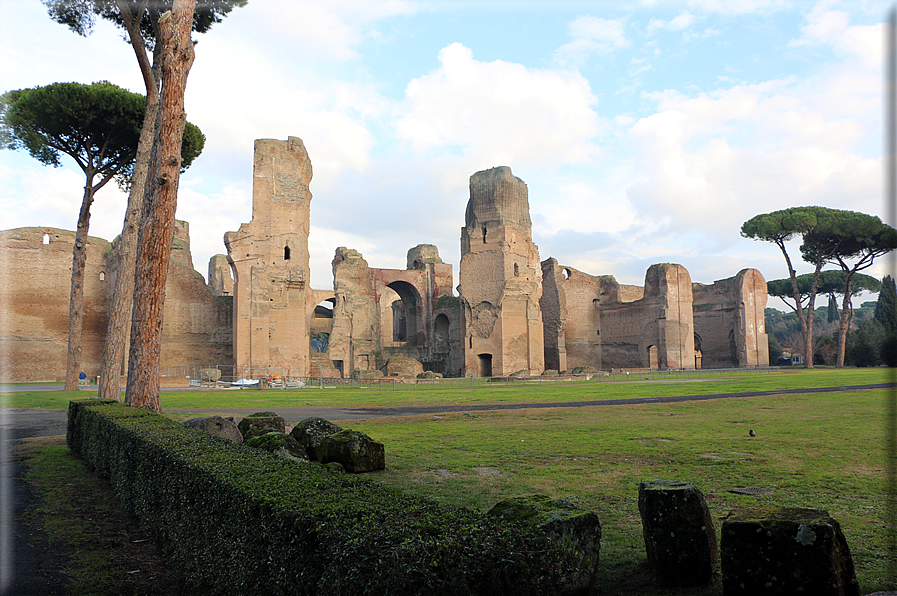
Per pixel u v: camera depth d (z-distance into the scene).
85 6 20.81
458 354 56.28
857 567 4.91
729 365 65.50
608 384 35.12
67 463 10.95
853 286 71.06
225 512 4.41
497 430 14.34
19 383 43.00
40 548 6.25
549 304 62.47
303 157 47.62
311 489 4.23
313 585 3.21
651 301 62.25
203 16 21.02
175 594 5.11
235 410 19.75
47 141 29.88
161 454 6.27
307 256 47.16
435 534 3.22
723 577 4.30
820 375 41.75
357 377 44.34
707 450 10.95
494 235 52.88
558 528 3.81
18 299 44.69
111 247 49.59
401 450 11.42
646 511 5.08
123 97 29.78
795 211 60.31
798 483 8.05
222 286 65.81
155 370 13.80
